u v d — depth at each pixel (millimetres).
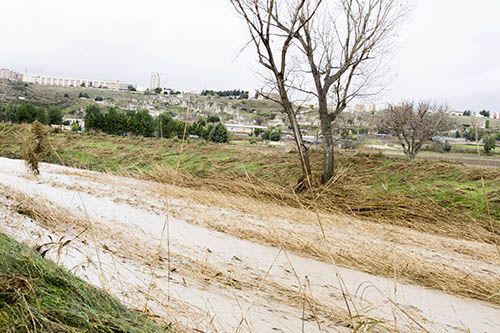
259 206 9305
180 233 6547
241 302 3533
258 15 10172
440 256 6523
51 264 2549
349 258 5898
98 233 5332
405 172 12570
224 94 118812
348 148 21500
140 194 10234
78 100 121938
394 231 7809
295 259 5777
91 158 17938
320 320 3348
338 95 12430
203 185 12367
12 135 22016
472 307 4461
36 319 1625
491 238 7973
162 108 100062
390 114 18078
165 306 2955
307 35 12336
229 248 5934
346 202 9953
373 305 4098
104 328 1859
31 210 6016
